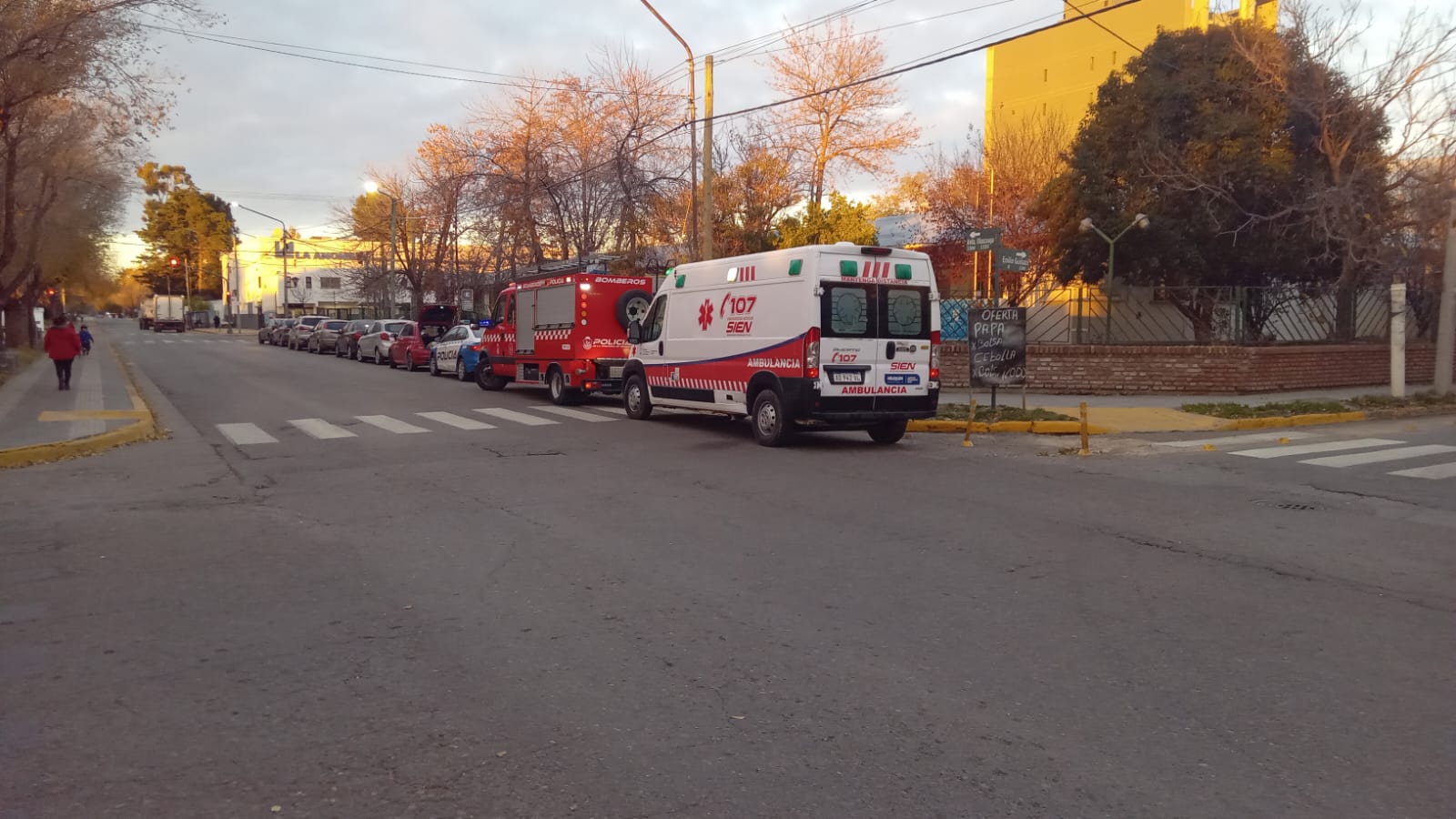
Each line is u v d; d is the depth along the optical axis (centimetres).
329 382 2530
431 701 453
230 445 1352
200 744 406
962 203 3428
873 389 1323
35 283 4012
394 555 727
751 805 355
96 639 539
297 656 512
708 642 534
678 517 862
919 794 363
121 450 1301
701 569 685
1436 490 997
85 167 2920
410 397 2119
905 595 621
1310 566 692
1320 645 527
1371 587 640
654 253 3300
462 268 4459
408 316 5506
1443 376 1964
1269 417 1603
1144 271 2352
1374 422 1678
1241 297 2069
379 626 562
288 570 687
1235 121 2194
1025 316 1596
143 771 383
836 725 425
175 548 752
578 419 1700
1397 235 2095
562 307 1944
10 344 3934
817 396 1283
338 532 804
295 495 973
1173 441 1396
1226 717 433
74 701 452
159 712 440
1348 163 2180
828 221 3009
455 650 521
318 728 423
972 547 748
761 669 493
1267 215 2244
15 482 1052
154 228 10356
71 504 929
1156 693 460
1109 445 1357
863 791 366
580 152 3334
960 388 2123
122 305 15938
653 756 395
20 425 1461
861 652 518
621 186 3116
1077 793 365
